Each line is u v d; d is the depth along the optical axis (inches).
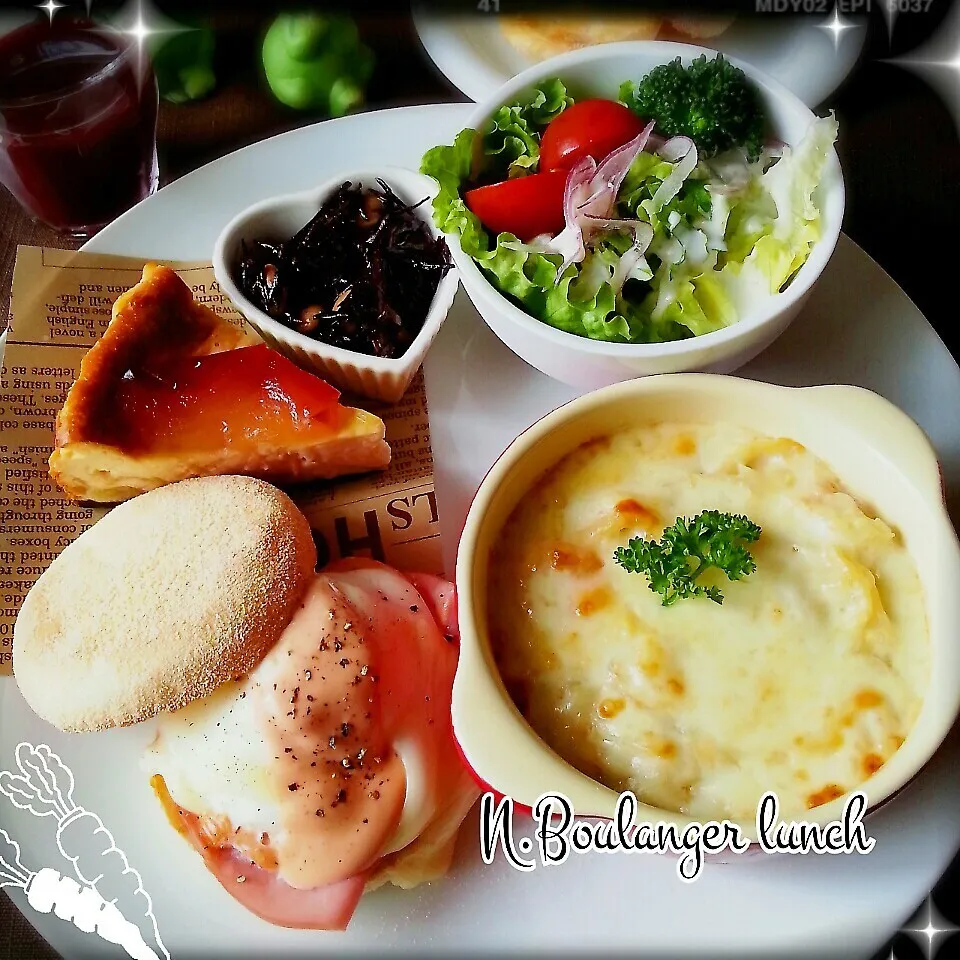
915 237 16.8
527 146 14.4
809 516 12.2
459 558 11.7
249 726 12.5
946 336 16.2
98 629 12.6
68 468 13.8
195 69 17.8
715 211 13.8
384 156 16.3
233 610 12.6
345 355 14.1
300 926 11.9
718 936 12.0
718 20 18.2
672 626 11.8
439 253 14.9
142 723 13.1
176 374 14.5
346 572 13.6
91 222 17.4
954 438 14.3
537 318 13.9
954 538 11.4
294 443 14.0
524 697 11.8
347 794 12.2
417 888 12.4
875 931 11.9
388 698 12.7
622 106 14.4
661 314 13.7
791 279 13.7
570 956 12.1
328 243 14.9
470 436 14.9
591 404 12.3
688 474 12.5
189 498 13.4
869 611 11.6
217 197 16.0
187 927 12.2
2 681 13.2
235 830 12.3
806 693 11.5
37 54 16.4
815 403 12.2
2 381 14.4
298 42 16.9
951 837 12.1
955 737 12.5
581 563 12.2
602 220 13.7
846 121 17.7
